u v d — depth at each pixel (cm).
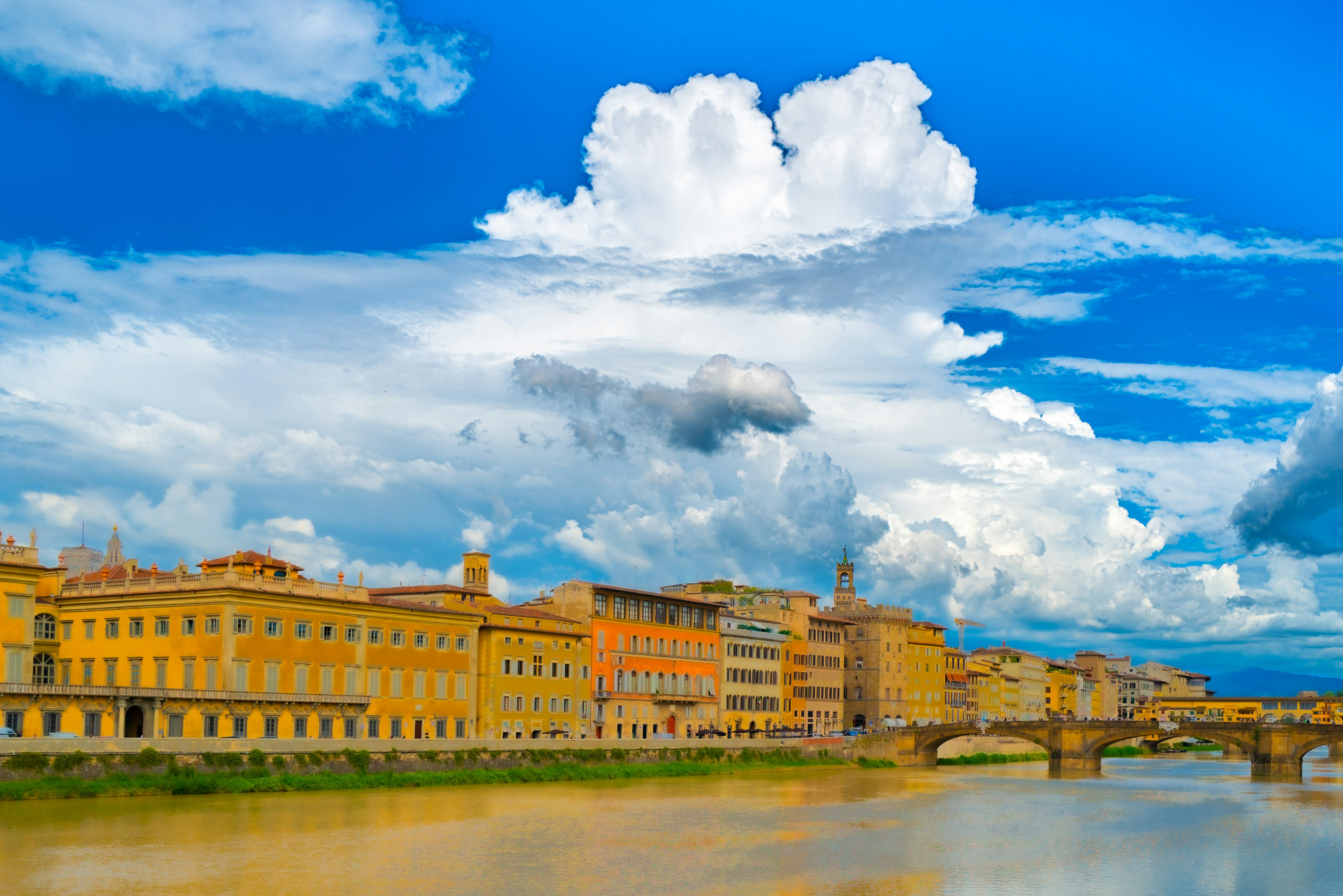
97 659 15575
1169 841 11494
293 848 9644
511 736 18162
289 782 13062
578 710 19575
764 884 8906
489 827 11169
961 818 13200
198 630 14675
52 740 11581
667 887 8706
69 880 8300
